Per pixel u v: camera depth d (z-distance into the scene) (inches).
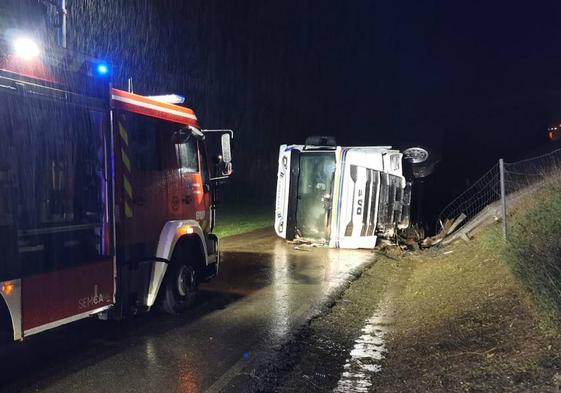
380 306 311.4
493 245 334.0
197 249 294.4
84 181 206.1
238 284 355.6
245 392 183.2
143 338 241.1
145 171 249.8
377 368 207.6
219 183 322.7
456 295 277.3
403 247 519.5
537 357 170.4
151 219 253.4
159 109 262.4
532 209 340.5
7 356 216.8
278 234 541.6
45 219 187.6
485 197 584.4
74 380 192.5
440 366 186.7
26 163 180.5
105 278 214.7
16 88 176.1
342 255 476.1
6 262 171.8
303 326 261.1
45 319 186.5
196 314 281.1
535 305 206.7
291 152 530.0
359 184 502.3
